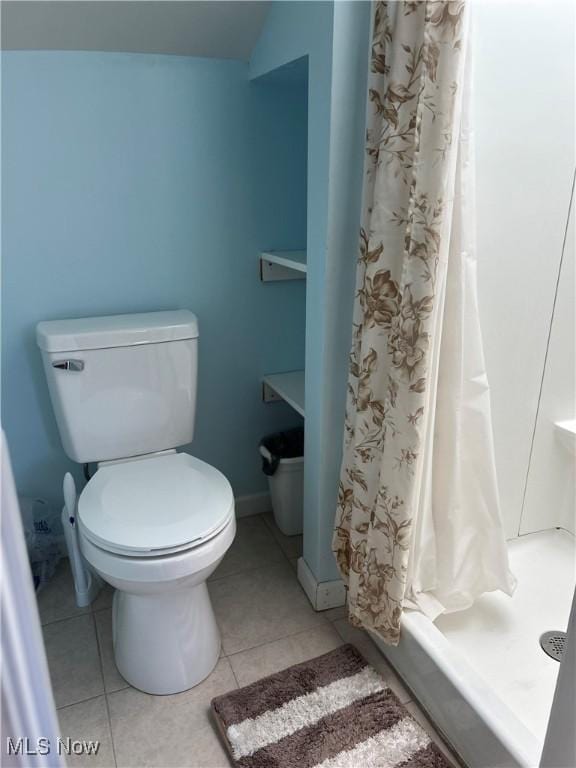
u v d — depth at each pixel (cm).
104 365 153
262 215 181
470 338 127
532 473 171
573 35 133
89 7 136
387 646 146
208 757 124
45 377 169
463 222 116
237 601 169
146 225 169
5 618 55
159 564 121
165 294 178
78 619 164
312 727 127
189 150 167
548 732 87
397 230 118
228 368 194
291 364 201
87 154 157
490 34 125
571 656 80
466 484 138
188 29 149
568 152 142
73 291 167
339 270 134
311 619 162
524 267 148
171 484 145
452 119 105
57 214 159
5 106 147
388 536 129
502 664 136
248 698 134
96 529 126
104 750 126
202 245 177
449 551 139
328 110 122
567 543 177
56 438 177
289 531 199
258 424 204
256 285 187
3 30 137
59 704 137
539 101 135
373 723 128
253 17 148
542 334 156
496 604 154
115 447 162
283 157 177
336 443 150
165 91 159
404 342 117
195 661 140
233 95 167
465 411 132
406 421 120
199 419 196
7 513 57
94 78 152
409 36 105
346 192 128
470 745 118
